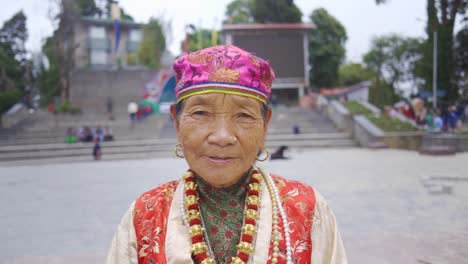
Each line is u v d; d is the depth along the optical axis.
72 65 36.00
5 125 26.67
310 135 22.55
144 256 1.31
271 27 33.72
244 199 1.42
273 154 14.87
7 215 6.65
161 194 1.44
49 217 6.43
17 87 34.47
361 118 21.58
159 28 43.34
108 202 7.58
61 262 4.22
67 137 22.17
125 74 38.03
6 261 4.28
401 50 44.66
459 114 24.73
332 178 9.64
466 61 25.45
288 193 1.42
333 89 41.97
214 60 1.24
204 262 1.26
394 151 17.55
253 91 1.25
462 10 23.22
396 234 4.89
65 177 11.89
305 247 1.31
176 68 1.34
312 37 42.44
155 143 20.89
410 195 7.29
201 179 1.41
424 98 26.19
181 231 1.33
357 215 5.93
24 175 12.87
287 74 34.19
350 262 3.97
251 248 1.28
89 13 47.12
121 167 14.35
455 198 6.89
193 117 1.26
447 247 4.35
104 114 30.88
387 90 34.81
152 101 30.47
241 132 1.25
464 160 13.02
